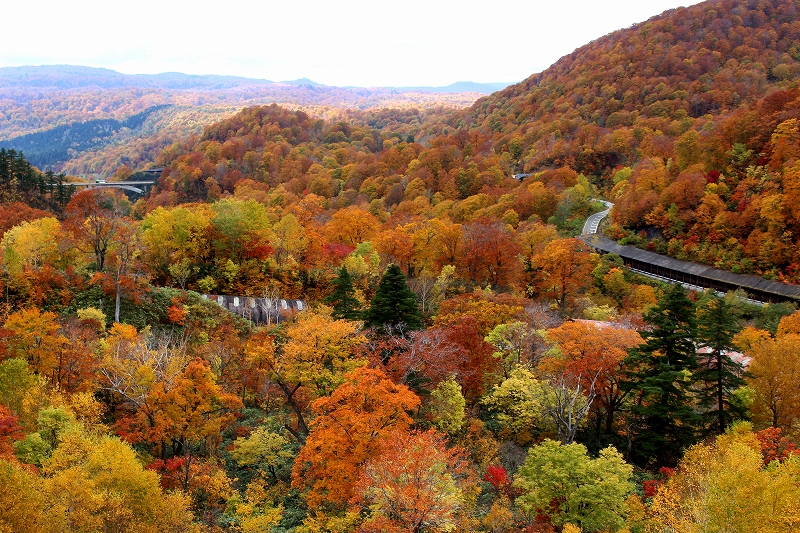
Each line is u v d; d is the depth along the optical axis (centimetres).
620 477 2767
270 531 2784
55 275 4919
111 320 4803
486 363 4312
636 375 3759
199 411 3197
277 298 5862
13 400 2997
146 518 2439
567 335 4153
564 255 7500
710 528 2197
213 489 3022
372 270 6738
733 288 8031
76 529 2173
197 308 5341
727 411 3709
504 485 3147
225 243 6538
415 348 3631
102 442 2603
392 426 2905
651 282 8544
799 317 5556
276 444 3300
